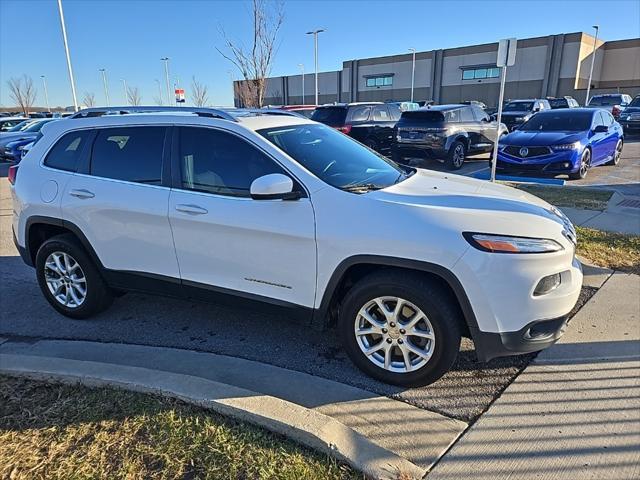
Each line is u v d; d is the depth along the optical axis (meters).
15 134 17.98
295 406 2.80
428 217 2.97
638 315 4.16
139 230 3.80
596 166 12.76
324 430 2.59
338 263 3.13
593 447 2.62
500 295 2.87
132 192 3.80
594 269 5.21
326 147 3.83
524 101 24.53
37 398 3.06
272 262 3.36
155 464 2.50
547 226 3.05
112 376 3.16
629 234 6.44
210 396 2.91
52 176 4.18
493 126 14.22
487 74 50.72
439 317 2.97
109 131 3.99
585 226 6.86
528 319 2.92
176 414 2.85
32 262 4.50
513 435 2.73
